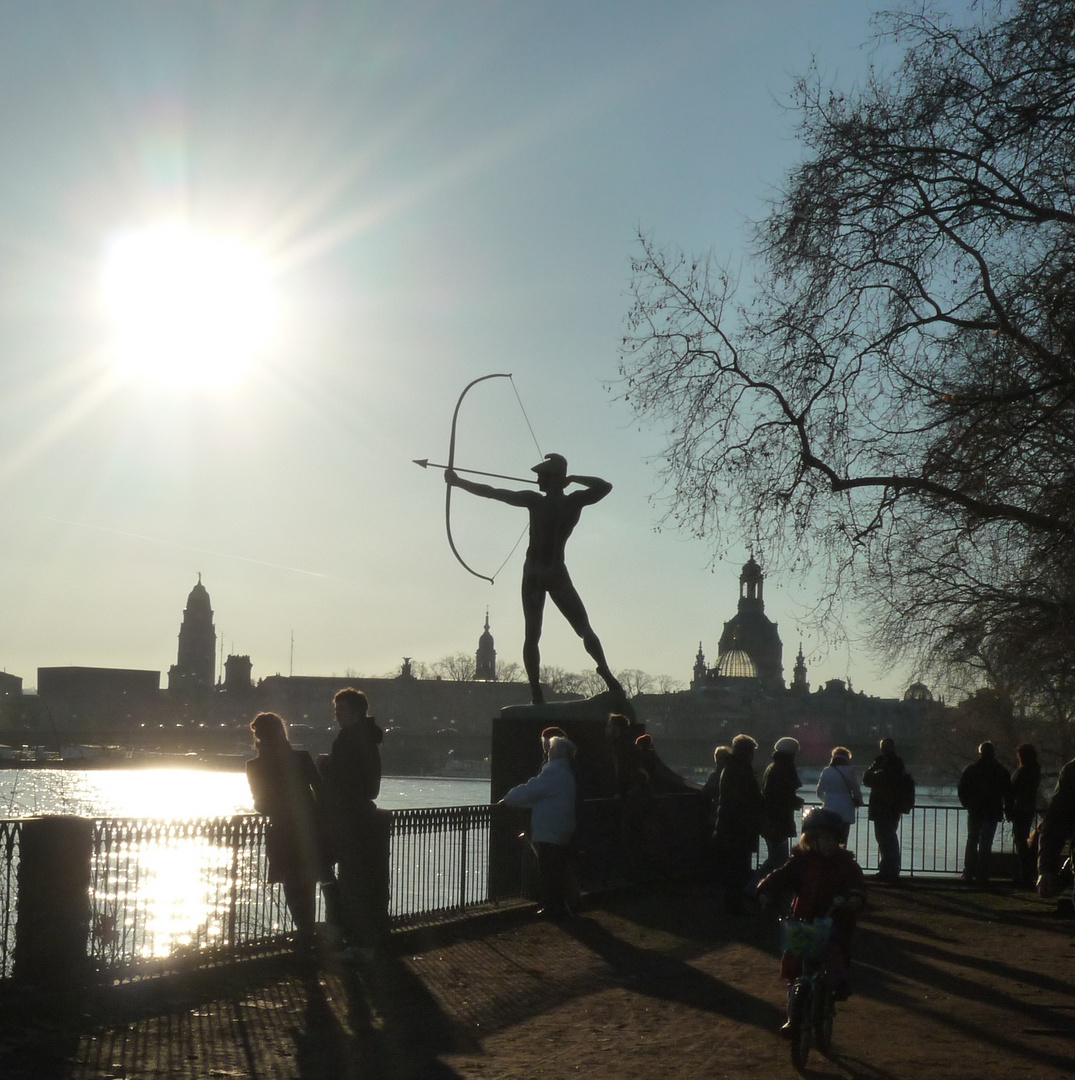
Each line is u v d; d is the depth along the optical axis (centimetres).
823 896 993
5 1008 1003
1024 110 1934
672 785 2278
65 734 17888
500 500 2050
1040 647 2441
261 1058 926
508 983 1227
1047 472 2059
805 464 2220
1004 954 1509
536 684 2109
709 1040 1019
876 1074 930
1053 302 1908
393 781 12769
